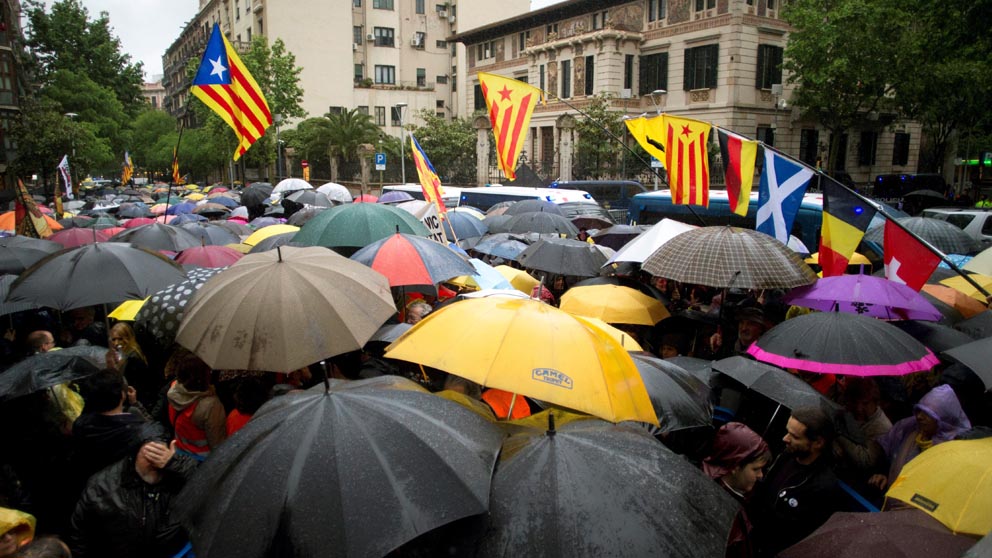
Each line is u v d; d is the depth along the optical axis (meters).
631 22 37.75
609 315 6.30
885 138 40.44
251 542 2.43
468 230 11.52
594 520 2.55
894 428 4.65
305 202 16.53
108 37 63.72
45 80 56.97
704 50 33.94
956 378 5.10
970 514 2.77
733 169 7.48
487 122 39.44
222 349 4.12
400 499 2.51
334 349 4.19
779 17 33.72
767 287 5.68
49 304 5.78
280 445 2.69
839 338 4.77
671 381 4.29
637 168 33.44
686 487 2.79
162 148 58.84
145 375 6.02
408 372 5.44
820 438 3.91
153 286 6.16
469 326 3.65
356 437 2.70
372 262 6.12
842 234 6.63
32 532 3.23
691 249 6.04
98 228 12.60
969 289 7.11
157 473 3.68
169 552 3.68
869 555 2.62
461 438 2.88
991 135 38.50
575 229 11.21
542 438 2.95
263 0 54.44
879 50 27.84
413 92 60.41
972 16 16.31
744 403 5.00
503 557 2.51
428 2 61.84
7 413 4.73
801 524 3.92
